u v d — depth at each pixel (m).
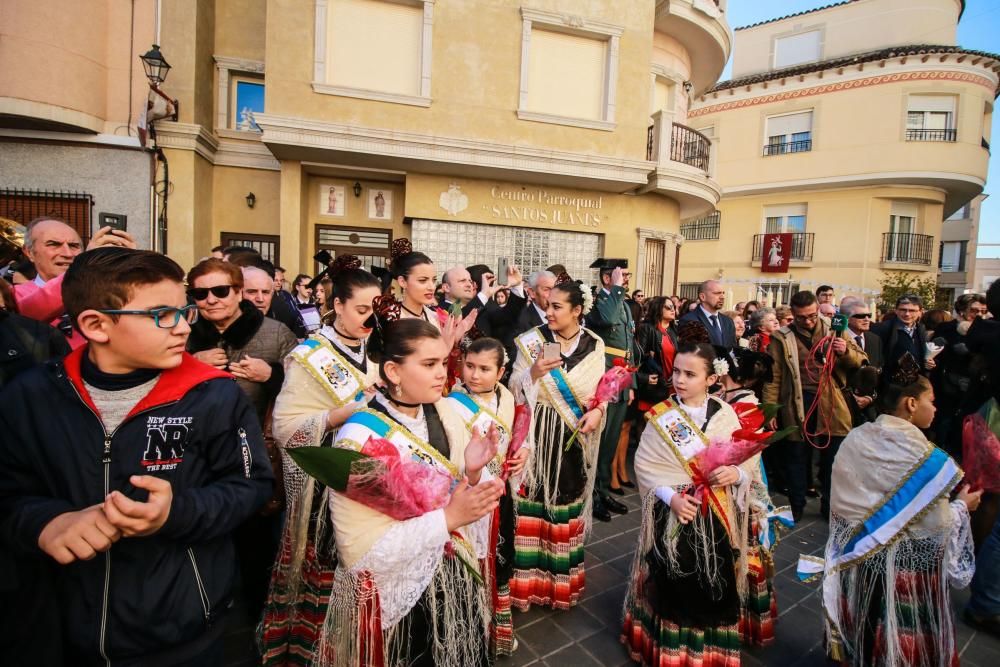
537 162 9.28
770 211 18.47
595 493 4.29
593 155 9.48
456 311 3.10
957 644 2.83
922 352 5.38
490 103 9.27
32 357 1.86
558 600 2.95
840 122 16.83
